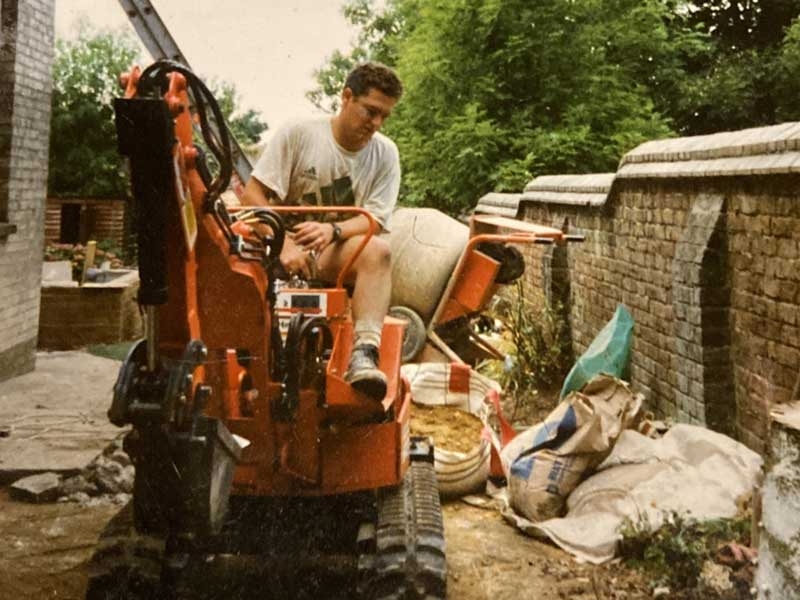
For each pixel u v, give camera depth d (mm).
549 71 18516
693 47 22000
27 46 8695
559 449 5676
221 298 3430
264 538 4590
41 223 9414
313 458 4016
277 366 3650
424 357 9227
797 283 5492
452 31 18578
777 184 5695
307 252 4184
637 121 18281
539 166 17484
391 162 4699
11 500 5816
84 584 4613
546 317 11094
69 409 7664
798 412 2975
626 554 5098
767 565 2969
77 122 21984
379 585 3893
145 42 8688
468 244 8969
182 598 4043
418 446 4969
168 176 2918
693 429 5852
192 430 3047
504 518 5773
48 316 11922
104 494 5949
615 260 9016
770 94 22438
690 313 6621
